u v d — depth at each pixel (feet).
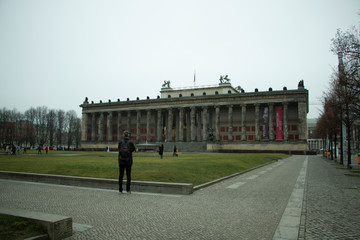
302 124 349.41
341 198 56.44
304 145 346.13
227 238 31.91
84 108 493.36
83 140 486.79
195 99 404.77
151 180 71.87
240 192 62.64
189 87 458.50
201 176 83.10
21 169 95.71
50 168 96.89
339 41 101.45
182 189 59.82
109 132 465.06
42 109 521.24
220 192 62.54
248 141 373.20
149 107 435.12
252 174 103.40
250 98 376.68
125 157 60.64
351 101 103.40
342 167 140.67
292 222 38.42
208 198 55.42
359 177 95.91
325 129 232.73
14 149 240.12
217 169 102.22
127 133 62.59
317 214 43.11
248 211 44.62
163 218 40.16
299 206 48.49
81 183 70.49
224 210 45.24
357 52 96.48
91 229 34.94
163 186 61.41
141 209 45.70
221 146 385.50
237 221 38.75
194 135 402.11
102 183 67.62
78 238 31.60
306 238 32.01
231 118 387.55
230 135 385.29
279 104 374.22
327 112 185.88
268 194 60.29
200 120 425.69
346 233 33.91
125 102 453.58
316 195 59.72
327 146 301.02
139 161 131.34
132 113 474.90
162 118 447.42
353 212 44.60
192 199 54.34
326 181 84.33
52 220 30.83
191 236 32.50
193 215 41.93
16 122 490.08
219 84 442.91
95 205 48.47
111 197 55.98
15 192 61.11
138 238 31.73
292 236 32.63
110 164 111.34
